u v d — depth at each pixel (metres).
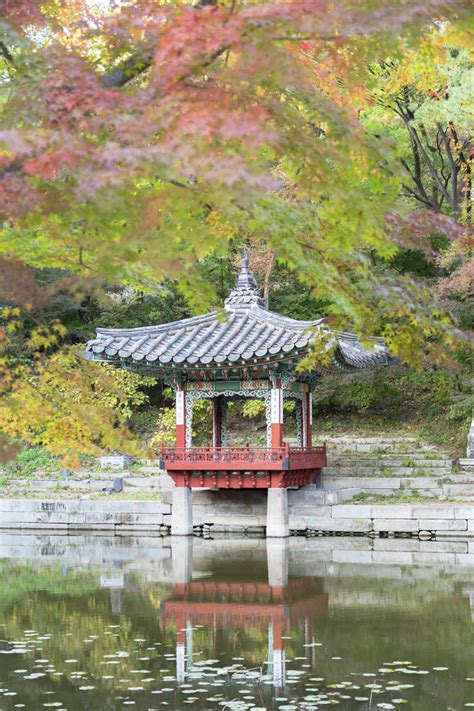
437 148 58.78
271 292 64.62
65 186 11.80
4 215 11.35
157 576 32.50
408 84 44.16
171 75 11.25
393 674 18.39
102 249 11.95
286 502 43.94
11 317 36.03
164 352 42.56
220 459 43.69
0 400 17.28
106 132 11.53
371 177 13.92
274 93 12.72
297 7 10.84
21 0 12.77
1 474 57.19
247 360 41.84
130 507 48.72
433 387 64.38
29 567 35.19
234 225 13.54
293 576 32.25
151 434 65.19
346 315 15.93
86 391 18.31
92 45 13.69
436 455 54.38
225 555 38.34
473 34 13.94
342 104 16.11
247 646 21.06
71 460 18.02
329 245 13.45
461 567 34.19
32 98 11.49
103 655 20.25
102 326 63.62
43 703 16.55
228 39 10.91
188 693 17.11
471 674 18.33
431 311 14.34
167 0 13.66
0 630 23.14
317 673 18.50
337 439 59.00
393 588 29.31
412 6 11.22
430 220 13.97
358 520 44.41
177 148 10.12
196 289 15.70
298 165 13.12
